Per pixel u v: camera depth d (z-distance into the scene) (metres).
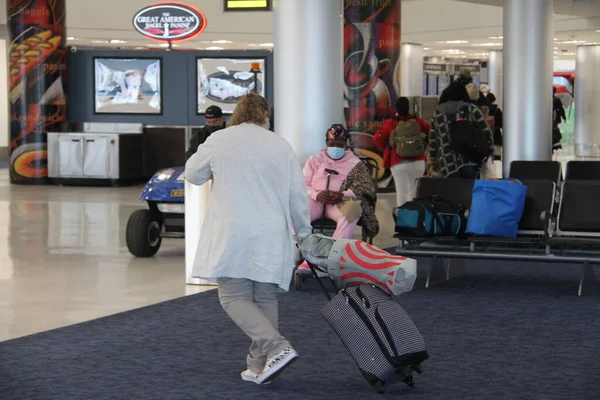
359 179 9.24
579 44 35.22
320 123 10.39
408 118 13.05
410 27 30.20
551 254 8.92
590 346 6.86
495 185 9.30
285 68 10.44
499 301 8.59
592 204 9.28
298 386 5.83
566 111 46.19
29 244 12.11
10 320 7.80
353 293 5.75
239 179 5.73
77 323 7.61
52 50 20.73
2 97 33.03
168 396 5.61
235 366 6.30
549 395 5.62
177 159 20.97
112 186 20.66
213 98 20.72
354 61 18.72
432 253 9.16
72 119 21.22
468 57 41.75
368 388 5.79
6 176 23.97
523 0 14.20
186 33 21.73
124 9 28.00
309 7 10.32
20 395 5.63
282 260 5.72
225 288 5.78
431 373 6.13
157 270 10.25
